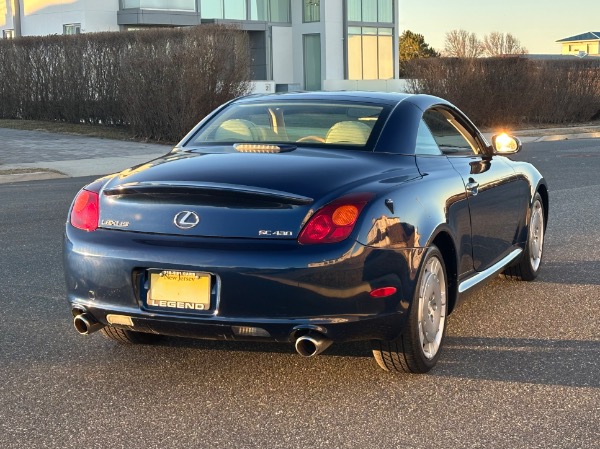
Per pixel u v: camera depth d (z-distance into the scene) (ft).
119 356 16.96
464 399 14.52
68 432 13.19
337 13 145.38
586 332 18.58
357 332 14.23
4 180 50.65
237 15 138.21
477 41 131.75
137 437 12.99
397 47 156.66
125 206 14.93
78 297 15.17
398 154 16.42
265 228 14.06
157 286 14.47
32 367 16.31
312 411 14.01
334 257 13.83
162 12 120.88
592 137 91.40
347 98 17.89
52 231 31.50
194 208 14.43
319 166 15.17
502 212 19.98
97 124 85.46
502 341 17.93
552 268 24.95
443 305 16.28
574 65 107.45
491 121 100.58
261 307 13.92
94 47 83.05
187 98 71.72
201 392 14.93
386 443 12.71
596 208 36.09
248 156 15.85
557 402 14.37
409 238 14.82
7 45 91.35
